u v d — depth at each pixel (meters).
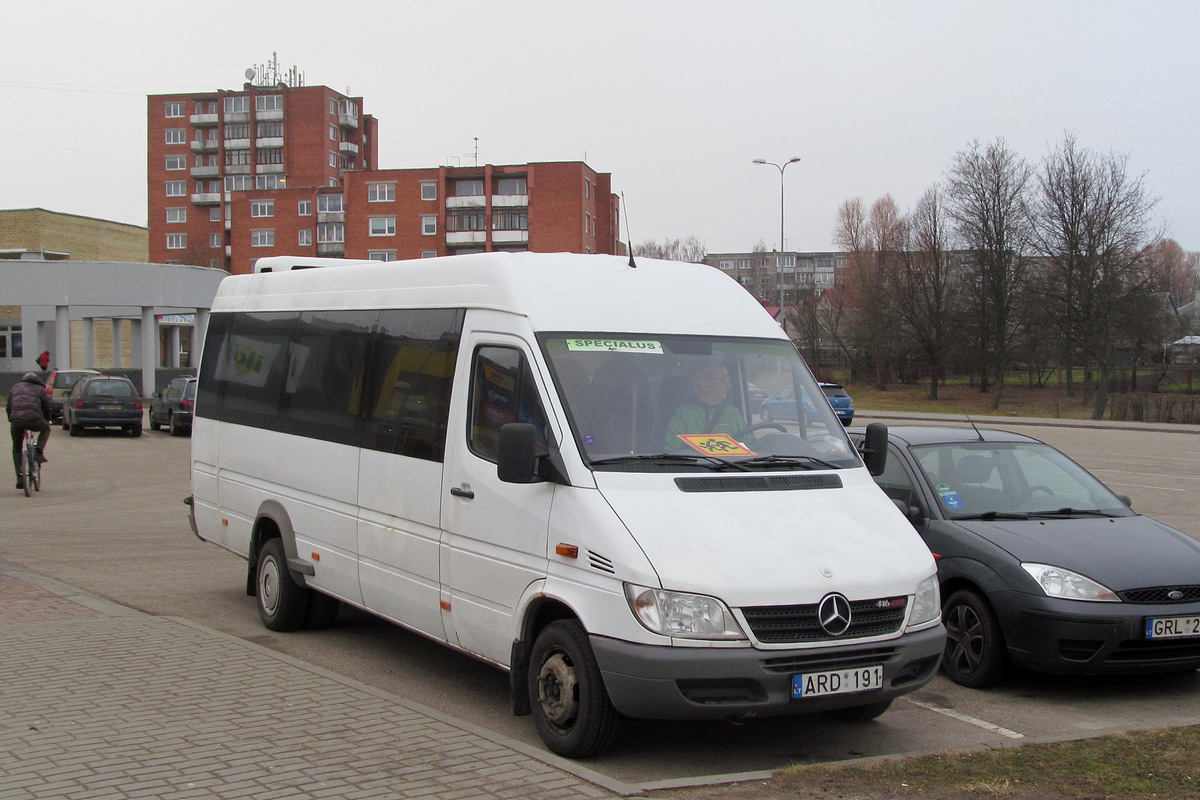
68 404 29.20
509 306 5.80
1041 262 52.19
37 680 6.05
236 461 8.60
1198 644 6.39
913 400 61.34
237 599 9.01
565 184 82.06
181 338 77.44
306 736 5.11
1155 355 53.75
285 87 101.81
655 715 4.72
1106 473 20.69
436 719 5.41
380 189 85.75
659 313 6.03
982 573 6.66
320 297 7.79
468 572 5.77
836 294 72.88
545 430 5.35
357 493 6.89
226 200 103.31
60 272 43.41
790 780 4.65
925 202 64.94
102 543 11.83
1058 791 4.51
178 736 5.09
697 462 5.38
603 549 4.88
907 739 5.68
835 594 4.88
